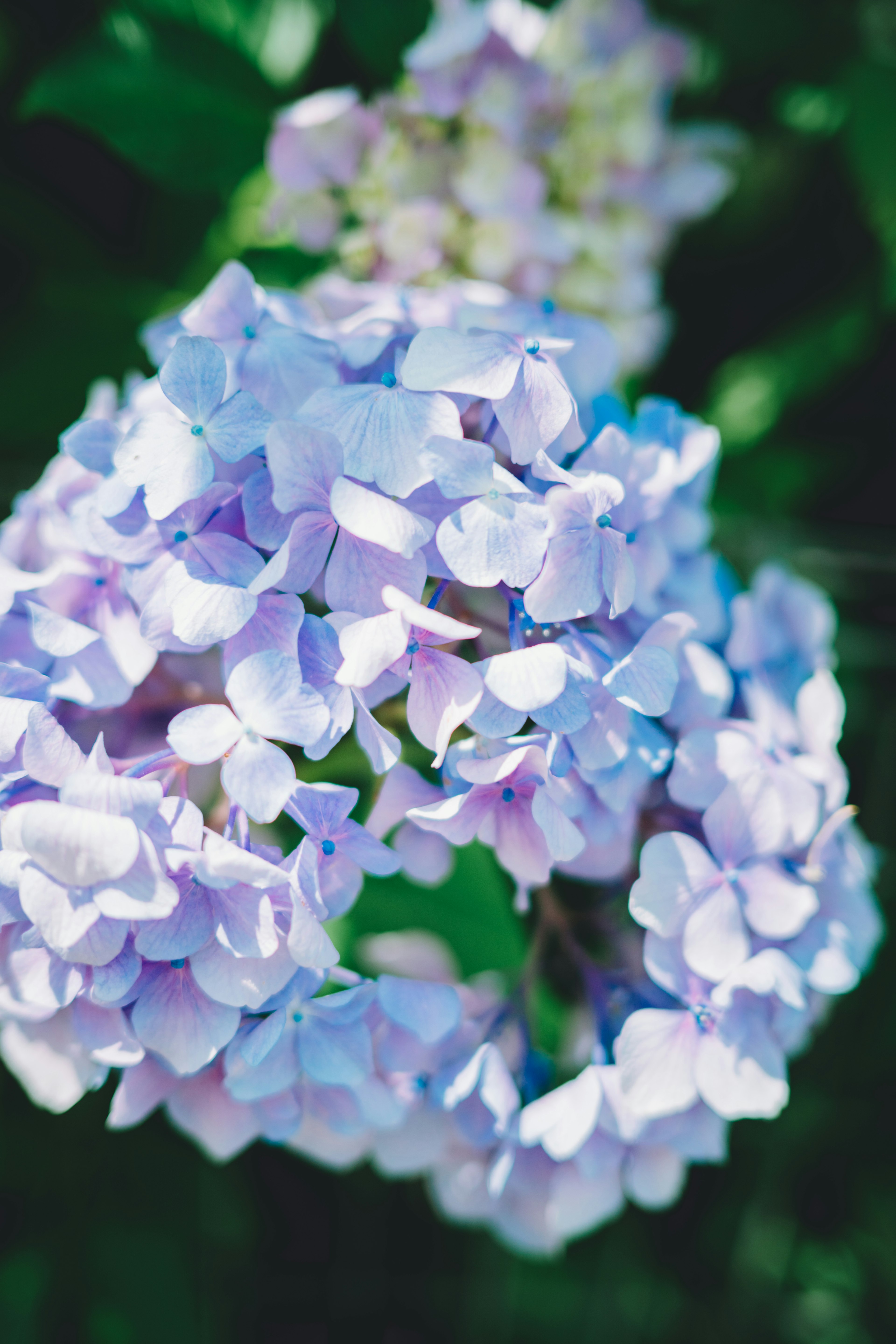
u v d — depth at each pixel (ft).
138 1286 2.15
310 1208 2.29
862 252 2.15
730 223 2.18
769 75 2.12
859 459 2.17
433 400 1.53
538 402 1.55
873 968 2.21
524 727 1.58
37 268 2.10
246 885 1.49
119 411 1.75
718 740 1.62
